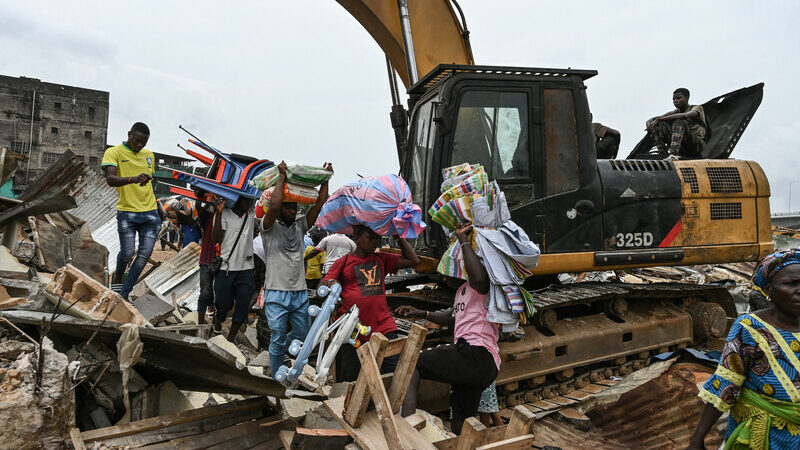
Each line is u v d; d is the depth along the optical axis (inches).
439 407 208.2
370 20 329.7
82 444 112.3
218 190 203.9
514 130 225.9
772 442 97.8
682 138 291.6
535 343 227.6
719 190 268.2
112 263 343.6
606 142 285.6
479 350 143.1
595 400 234.4
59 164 211.0
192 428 130.4
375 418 116.6
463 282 155.3
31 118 1675.7
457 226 150.2
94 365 130.0
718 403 101.3
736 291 432.8
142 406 135.3
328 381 203.9
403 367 118.1
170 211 381.4
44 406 106.9
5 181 215.9
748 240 271.7
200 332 200.5
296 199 167.6
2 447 100.8
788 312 98.3
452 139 217.0
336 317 160.2
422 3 326.6
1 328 132.3
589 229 236.4
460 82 219.3
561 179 231.6
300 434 114.2
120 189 229.3
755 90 293.3
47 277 204.8
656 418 205.6
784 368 97.1
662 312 286.8
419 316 164.9
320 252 277.4
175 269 347.6
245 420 140.6
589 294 246.2
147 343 128.5
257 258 290.4
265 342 284.0
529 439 106.3
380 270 161.0
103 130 1782.7
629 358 277.9
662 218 254.2
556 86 230.8
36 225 231.1
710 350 298.2
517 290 142.6
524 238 147.6
